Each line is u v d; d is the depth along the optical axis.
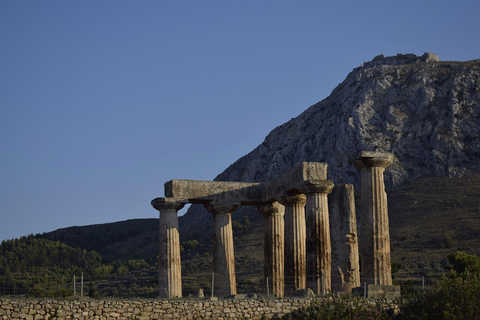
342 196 47.81
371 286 40.44
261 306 42.03
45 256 131.00
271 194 51.44
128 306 40.44
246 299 42.31
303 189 45.97
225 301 41.91
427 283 74.31
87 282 97.00
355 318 38.62
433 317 38.69
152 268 115.31
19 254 127.88
